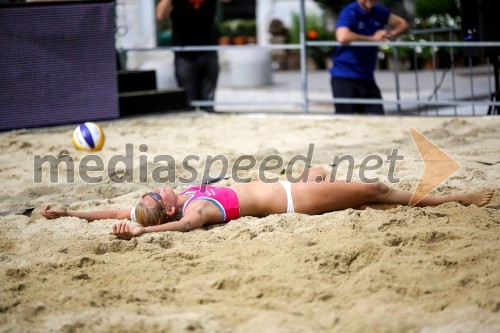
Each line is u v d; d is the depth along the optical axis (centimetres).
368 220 1491
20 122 2775
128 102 3002
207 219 1537
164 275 1269
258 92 4447
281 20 5744
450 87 3919
